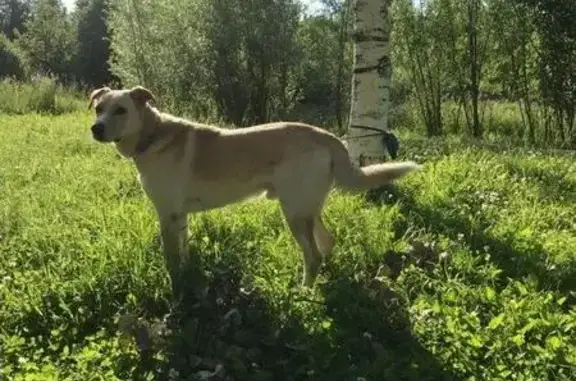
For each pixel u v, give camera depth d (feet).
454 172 9.81
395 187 8.85
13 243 6.88
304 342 5.30
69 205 8.26
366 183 6.27
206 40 20.22
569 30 16.81
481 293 6.01
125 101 5.97
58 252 6.72
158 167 6.13
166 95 21.61
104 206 7.98
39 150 12.36
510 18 17.99
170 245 6.29
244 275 6.15
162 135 6.10
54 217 7.61
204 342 5.32
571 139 17.01
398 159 11.55
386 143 9.20
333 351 5.18
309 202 6.17
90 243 6.77
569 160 12.04
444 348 5.21
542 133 18.42
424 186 9.21
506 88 19.43
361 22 9.17
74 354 5.18
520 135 19.77
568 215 8.44
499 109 21.02
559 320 5.52
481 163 10.52
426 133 20.34
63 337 5.41
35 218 7.55
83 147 12.77
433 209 8.13
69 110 23.26
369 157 9.27
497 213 8.16
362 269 6.63
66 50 47.01
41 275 6.17
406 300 5.90
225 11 20.03
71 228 7.18
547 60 17.19
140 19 21.71
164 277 6.08
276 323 5.55
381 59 9.16
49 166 10.73
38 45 46.75
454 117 20.98
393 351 5.23
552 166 11.15
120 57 23.06
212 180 6.15
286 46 20.39
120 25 22.30
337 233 7.16
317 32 22.71
